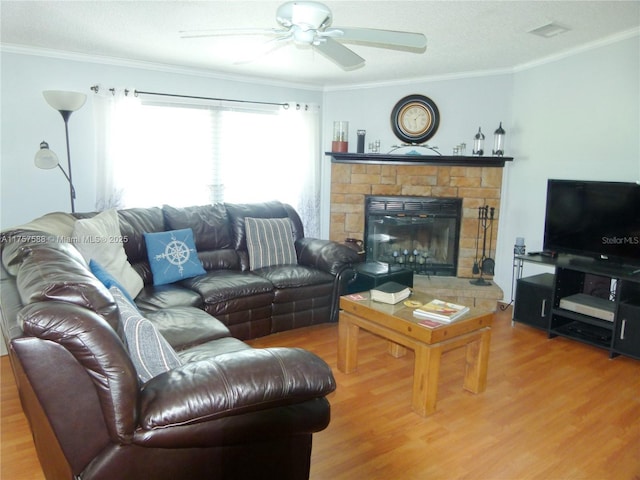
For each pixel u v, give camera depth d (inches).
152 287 124.9
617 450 83.4
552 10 103.7
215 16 107.1
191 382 55.4
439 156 170.2
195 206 152.6
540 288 141.2
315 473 76.2
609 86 130.2
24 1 97.7
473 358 103.8
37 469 76.2
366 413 95.3
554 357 125.3
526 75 158.4
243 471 61.9
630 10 104.3
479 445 84.6
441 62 154.9
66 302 50.6
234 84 174.1
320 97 196.5
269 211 166.1
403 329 97.1
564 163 146.4
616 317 122.5
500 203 173.2
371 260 192.9
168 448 54.3
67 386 49.7
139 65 153.5
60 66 140.7
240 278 131.2
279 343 133.7
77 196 149.5
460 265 181.5
